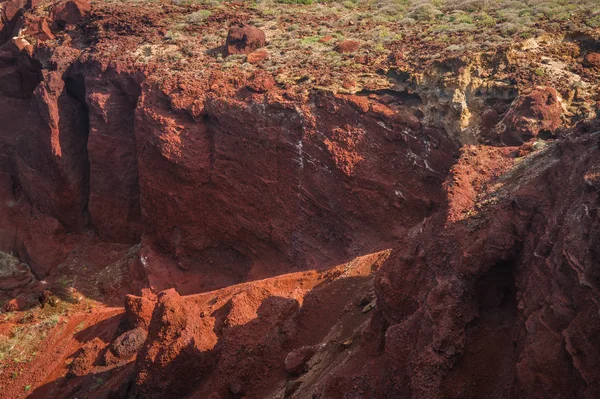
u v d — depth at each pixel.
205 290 26.12
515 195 13.56
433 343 11.73
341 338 16.59
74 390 21.09
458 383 11.55
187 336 18.14
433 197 21.66
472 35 26.64
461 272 12.73
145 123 27.42
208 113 25.95
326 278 20.70
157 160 27.19
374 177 22.34
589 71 21.77
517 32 25.66
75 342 24.59
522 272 12.46
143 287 27.34
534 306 11.20
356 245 22.38
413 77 23.19
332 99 23.41
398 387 12.26
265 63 27.48
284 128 23.97
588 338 9.51
